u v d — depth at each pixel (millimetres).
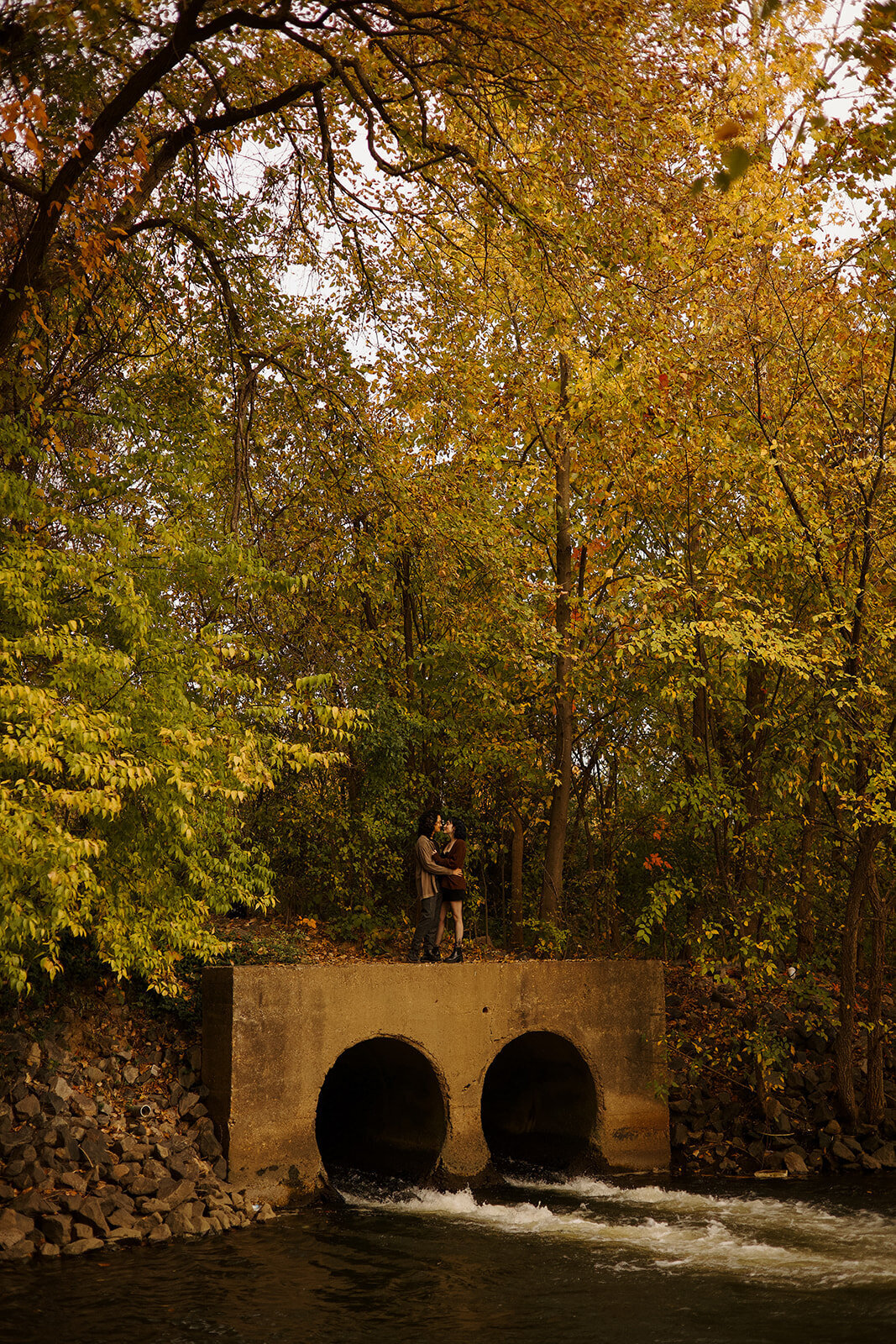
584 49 11234
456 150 13156
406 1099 15406
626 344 14719
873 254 14766
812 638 14484
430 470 17969
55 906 9703
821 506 15547
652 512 16734
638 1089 15539
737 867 16844
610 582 18188
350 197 14883
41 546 11820
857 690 14898
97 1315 8789
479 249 15812
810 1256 11047
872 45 6516
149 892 12203
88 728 9711
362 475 17109
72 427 13836
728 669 16984
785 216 13734
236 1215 11719
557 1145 15992
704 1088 16578
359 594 20250
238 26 12891
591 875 19422
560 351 15164
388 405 18172
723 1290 9883
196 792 11953
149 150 13625
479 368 17375
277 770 12414
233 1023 12594
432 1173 14094
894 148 10977
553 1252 11117
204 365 16562
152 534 12766
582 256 13422
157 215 15086
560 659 18234
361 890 18969
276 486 18016
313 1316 8992
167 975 12633
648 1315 9164
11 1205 10617
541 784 18844
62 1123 11750
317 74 14109
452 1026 14234
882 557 15430
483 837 20312
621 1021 15562
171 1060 13398
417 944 15141
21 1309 8812
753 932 16078
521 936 19641
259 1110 12664
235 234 15492
